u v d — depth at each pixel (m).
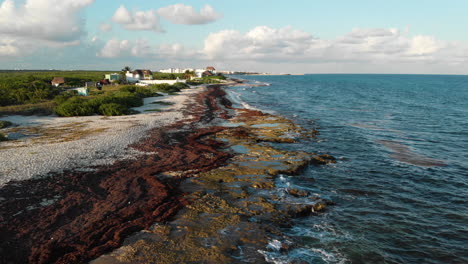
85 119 32.47
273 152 21.08
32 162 16.88
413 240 11.23
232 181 15.62
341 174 17.98
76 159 17.86
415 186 16.52
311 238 11.05
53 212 11.66
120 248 9.57
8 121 28.64
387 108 51.97
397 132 31.11
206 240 10.08
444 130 32.59
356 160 20.88
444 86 140.38
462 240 11.33
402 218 12.86
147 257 9.10
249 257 9.41
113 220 11.26
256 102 57.50
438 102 63.97
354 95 80.44
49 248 9.44
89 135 24.12
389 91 100.25
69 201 12.64
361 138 27.78
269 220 11.83
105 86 74.19
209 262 8.96
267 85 125.00
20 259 8.96
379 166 19.73
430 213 13.43
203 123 32.06
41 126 28.08
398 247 10.76
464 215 13.31
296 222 12.16
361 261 9.85
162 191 13.93
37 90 48.59
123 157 18.91
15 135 23.92
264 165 18.30
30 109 35.75
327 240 10.95
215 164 18.33
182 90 78.12
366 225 12.17
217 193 14.04
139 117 34.31
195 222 11.24
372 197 14.95
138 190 14.02
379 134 29.89
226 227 10.95
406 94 87.06
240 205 12.84
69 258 9.07
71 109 35.16
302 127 31.72
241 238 10.33
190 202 12.97
